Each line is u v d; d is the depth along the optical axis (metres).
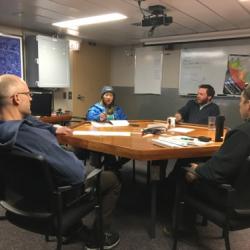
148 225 2.41
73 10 3.60
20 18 4.07
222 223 1.58
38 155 1.25
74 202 1.55
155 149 1.85
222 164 1.54
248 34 4.68
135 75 6.25
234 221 1.57
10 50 4.58
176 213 1.98
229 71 5.07
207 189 1.71
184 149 1.92
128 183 3.44
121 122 3.21
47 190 1.36
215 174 1.56
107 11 3.61
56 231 1.42
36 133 1.36
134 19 4.01
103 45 6.45
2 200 1.54
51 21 4.24
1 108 1.40
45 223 1.44
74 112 5.94
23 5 3.40
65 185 1.42
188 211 2.31
